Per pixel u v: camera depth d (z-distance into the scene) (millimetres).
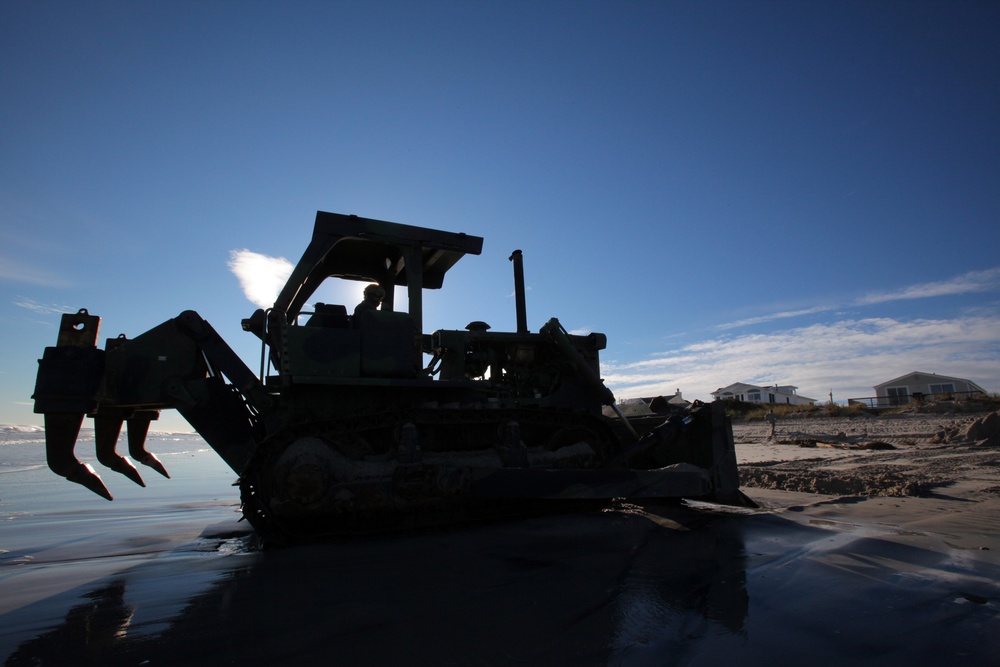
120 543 4562
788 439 17172
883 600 2709
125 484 10125
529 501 5078
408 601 2781
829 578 3078
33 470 13828
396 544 4113
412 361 4801
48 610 2736
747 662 2023
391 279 6359
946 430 14156
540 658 2086
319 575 3297
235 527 5340
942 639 2232
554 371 6332
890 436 16391
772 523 4695
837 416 28391
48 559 3945
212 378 4746
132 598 2924
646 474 4816
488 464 4738
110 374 4438
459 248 5559
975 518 4824
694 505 5820
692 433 5652
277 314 4777
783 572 3203
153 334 4594
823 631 2324
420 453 4418
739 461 10641
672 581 3066
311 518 4133
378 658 2107
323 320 4727
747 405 35844
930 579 3045
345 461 4301
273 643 2273
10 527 5348
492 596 2844
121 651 2215
